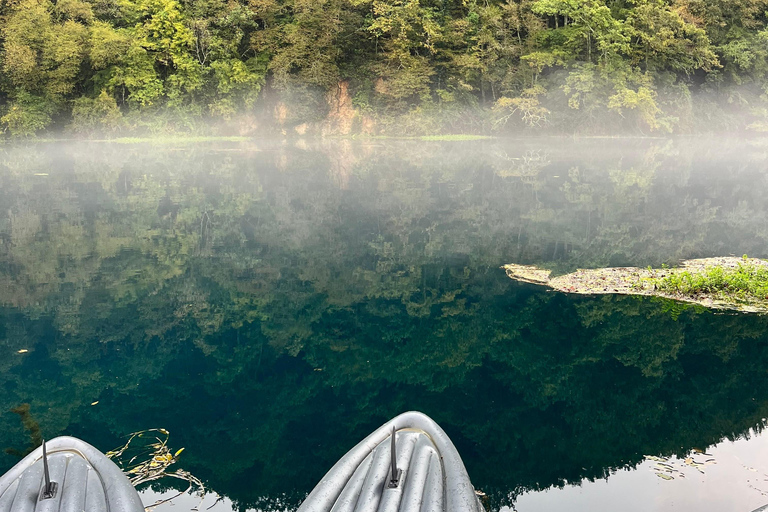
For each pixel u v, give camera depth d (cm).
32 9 3853
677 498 524
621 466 575
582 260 1281
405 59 4288
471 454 599
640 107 4097
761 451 600
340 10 4350
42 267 1239
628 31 4253
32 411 680
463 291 1103
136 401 708
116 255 1341
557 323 945
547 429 648
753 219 1692
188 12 4325
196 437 632
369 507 416
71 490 429
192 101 4366
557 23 4538
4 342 872
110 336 900
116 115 4053
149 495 536
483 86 4450
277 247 1423
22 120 3844
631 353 841
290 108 4325
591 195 2100
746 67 4556
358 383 761
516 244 1429
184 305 1036
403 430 508
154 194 2117
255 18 4556
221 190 2212
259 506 521
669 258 1278
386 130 4400
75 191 2169
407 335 912
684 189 2230
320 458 597
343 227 1627
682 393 729
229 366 807
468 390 743
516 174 2628
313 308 1027
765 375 773
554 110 4288
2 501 421
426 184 2347
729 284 1061
